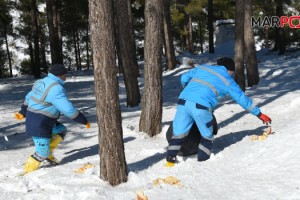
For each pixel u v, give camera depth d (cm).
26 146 756
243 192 389
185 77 568
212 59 2505
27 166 559
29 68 4306
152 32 755
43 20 3856
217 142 674
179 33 3581
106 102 469
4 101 1555
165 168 522
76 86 1891
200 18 4059
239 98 546
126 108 1138
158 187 431
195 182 436
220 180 431
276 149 494
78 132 842
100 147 482
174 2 3559
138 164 578
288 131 557
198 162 526
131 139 759
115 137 475
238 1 1249
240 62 1261
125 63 1142
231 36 3422
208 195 394
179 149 543
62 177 509
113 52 466
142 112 786
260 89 1312
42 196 449
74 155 661
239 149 551
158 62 762
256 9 2867
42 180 503
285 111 887
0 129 926
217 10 3706
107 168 477
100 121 475
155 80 765
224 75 547
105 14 452
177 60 2244
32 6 2500
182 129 543
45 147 561
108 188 461
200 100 534
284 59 2152
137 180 477
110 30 458
